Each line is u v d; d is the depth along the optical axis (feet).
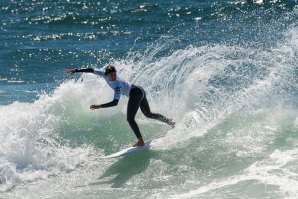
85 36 274.98
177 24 278.67
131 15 307.17
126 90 118.83
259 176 102.89
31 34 283.79
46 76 208.95
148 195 101.71
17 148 116.78
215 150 116.67
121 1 342.44
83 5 341.62
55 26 299.79
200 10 300.81
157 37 258.16
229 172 107.24
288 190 95.91
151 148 120.47
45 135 127.03
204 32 252.62
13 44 261.65
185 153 117.29
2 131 121.70
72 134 130.41
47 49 250.98
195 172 109.60
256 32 238.27
